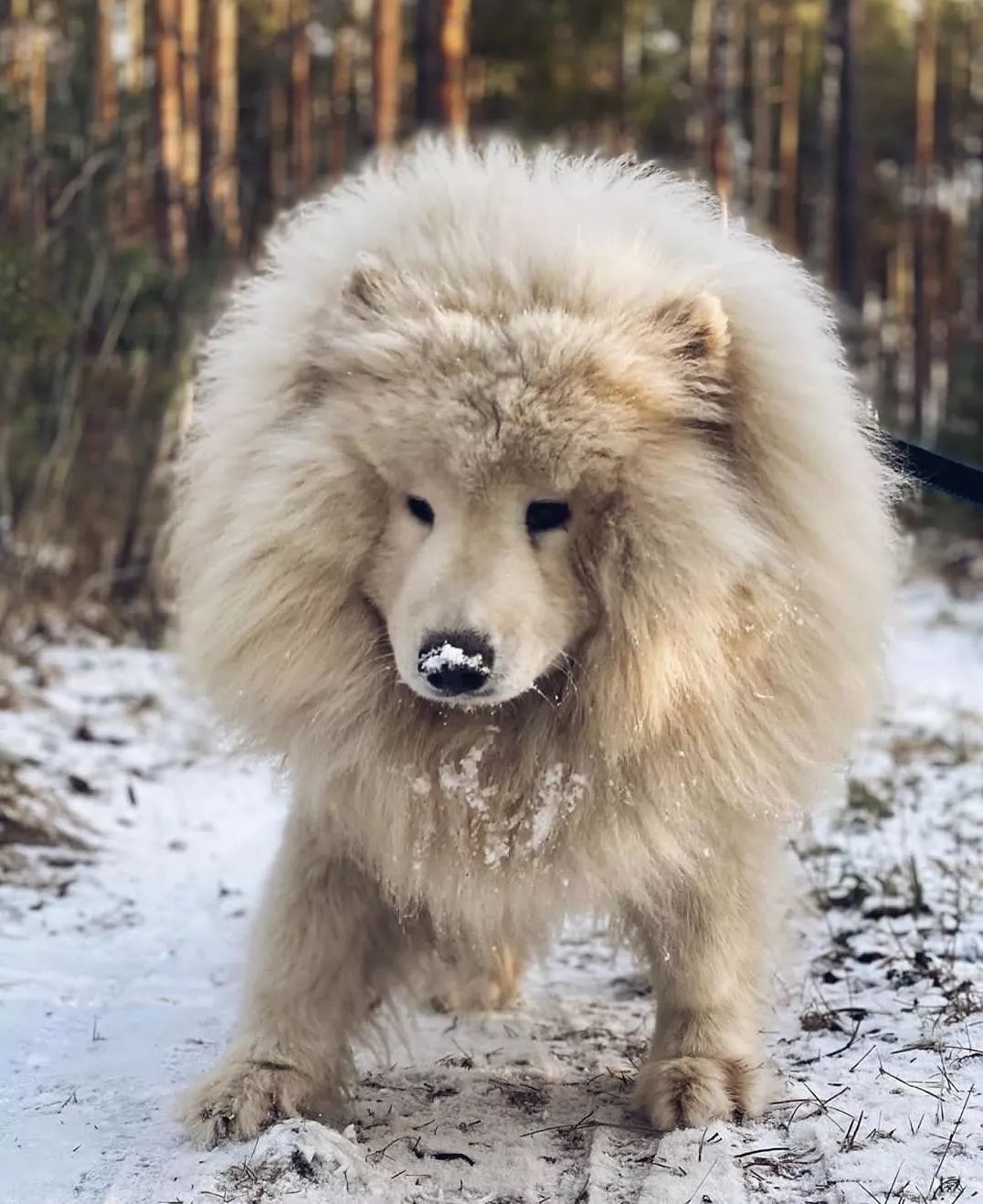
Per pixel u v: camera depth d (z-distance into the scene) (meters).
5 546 8.99
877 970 4.24
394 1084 3.52
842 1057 3.54
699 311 3.08
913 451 3.99
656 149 29.47
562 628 3.02
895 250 38.41
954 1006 3.77
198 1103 3.10
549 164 3.62
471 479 2.92
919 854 5.54
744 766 3.11
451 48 15.35
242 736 3.38
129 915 4.95
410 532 3.02
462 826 3.17
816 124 34.06
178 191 14.48
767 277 3.35
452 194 3.33
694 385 3.09
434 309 3.02
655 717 3.03
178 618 3.53
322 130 28.72
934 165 35.09
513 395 2.90
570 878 3.20
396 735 3.17
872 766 7.33
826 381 3.24
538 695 3.12
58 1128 3.13
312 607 3.10
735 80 29.30
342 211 3.52
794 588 3.07
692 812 3.17
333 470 3.04
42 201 9.89
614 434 2.95
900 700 9.41
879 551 3.32
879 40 33.94
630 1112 3.32
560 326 2.96
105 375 10.16
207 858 5.82
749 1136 3.07
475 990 4.14
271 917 3.36
